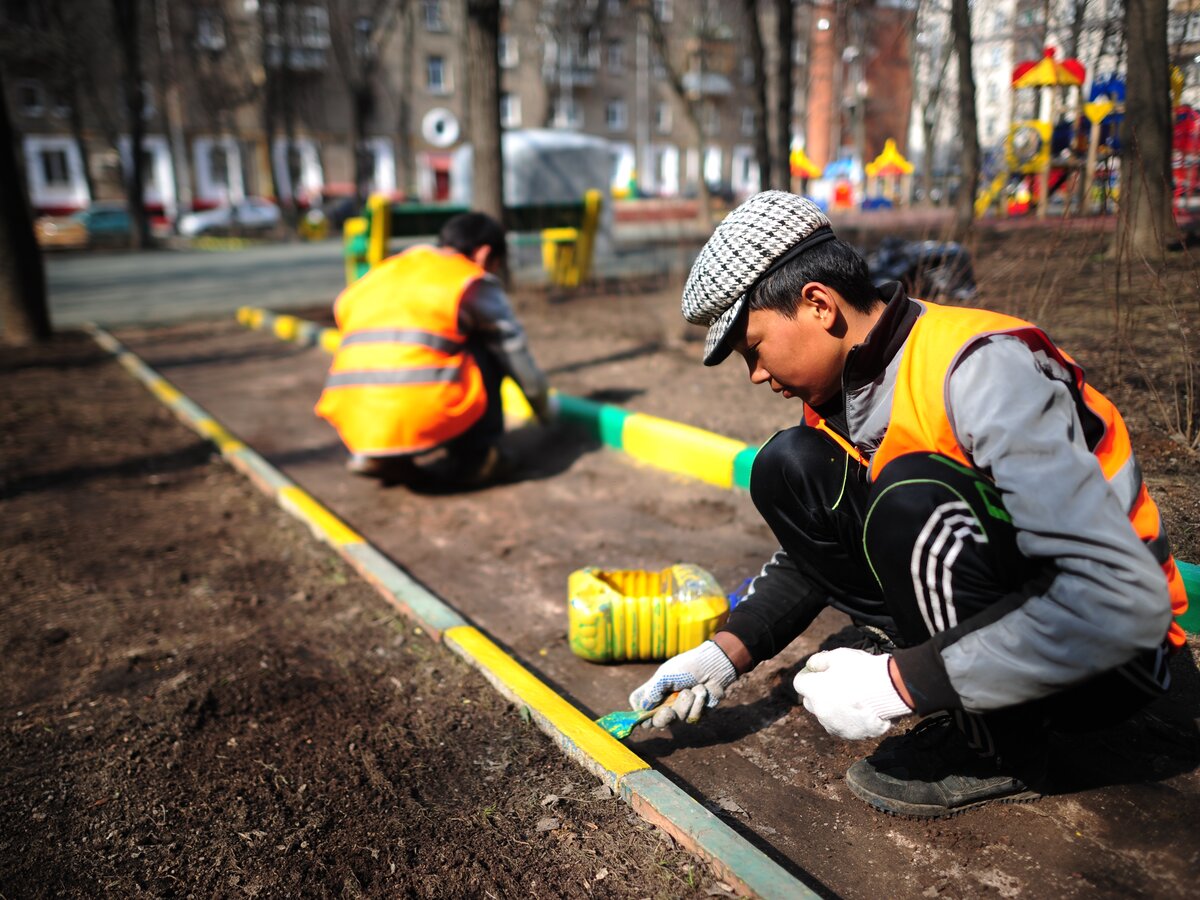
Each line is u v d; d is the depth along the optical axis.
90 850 1.89
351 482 4.44
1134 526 1.47
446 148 41.75
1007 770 1.78
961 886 1.66
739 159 38.06
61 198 35.78
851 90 9.12
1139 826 1.75
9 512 4.10
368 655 2.72
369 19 29.97
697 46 19.70
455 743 2.22
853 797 1.94
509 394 5.33
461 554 3.48
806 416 1.90
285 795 2.05
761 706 2.32
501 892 1.72
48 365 7.61
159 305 11.40
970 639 1.38
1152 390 3.12
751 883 1.62
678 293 8.29
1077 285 3.78
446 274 3.92
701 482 4.04
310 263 16.92
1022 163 5.55
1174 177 4.23
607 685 2.49
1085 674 1.28
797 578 1.95
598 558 3.33
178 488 4.41
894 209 8.95
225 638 2.86
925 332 1.48
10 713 2.46
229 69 35.00
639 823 1.88
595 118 41.72
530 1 28.81
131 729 2.36
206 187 37.84
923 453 1.49
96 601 3.16
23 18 30.09
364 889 1.74
